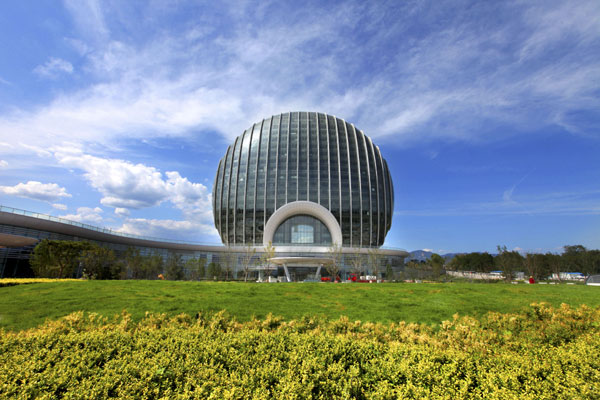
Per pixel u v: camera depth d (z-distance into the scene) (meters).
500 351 9.23
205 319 13.92
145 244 78.38
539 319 14.53
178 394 5.67
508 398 5.76
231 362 7.13
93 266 52.31
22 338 8.38
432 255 85.69
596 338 9.80
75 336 8.63
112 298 21.45
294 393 5.76
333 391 6.30
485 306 20.50
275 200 97.12
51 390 5.88
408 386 6.09
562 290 26.81
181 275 74.19
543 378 6.80
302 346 8.10
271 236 91.31
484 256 108.00
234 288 26.70
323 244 93.56
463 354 7.77
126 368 6.50
